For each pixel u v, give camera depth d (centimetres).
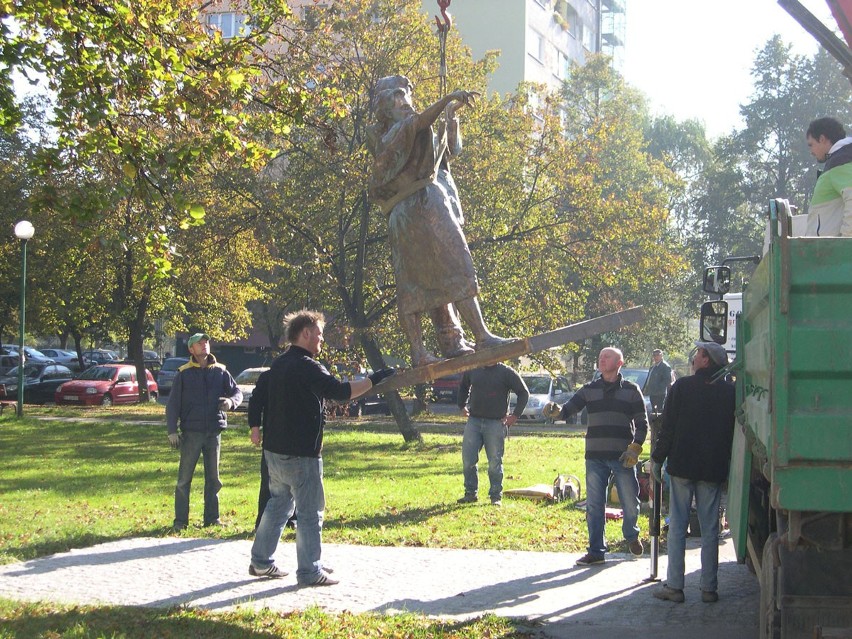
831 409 451
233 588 832
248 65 1199
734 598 821
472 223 2588
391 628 690
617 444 956
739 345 694
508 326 2553
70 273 3972
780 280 450
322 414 850
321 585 844
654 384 2325
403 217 700
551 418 988
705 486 802
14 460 1936
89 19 1113
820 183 608
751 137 4888
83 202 1067
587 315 3775
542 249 2617
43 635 645
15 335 5034
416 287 705
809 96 4806
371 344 2672
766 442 484
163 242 1135
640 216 2684
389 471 1802
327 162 2495
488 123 2670
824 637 464
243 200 2639
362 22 2453
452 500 1372
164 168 1109
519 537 1089
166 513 1245
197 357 1144
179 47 1135
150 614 725
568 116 5709
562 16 7000
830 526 470
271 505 865
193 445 1130
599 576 899
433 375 707
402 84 713
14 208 3944
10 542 1020
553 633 698
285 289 2934
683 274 5009
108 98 1091
